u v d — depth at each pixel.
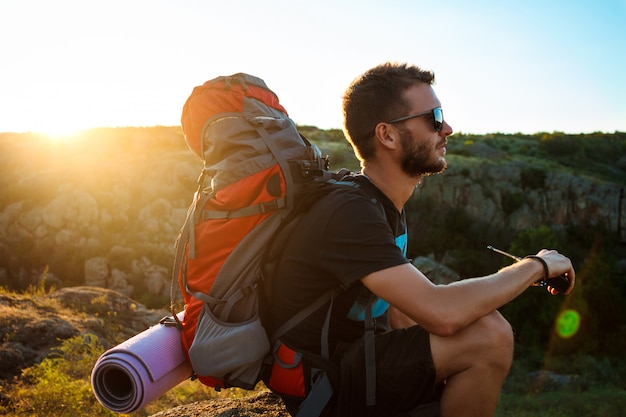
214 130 2.08
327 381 1.99
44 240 45.12
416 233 45.66
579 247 46.22
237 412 3.03
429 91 2.13
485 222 47.31
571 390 20.89
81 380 6.62
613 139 72.50
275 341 2.07
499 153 59.09
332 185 2.06
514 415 12.61
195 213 2.05
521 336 32.34
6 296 10.33
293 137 2.05
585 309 34.00
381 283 1.89
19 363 7.66
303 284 2.02
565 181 48.62
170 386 2.20
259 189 1.95
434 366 1.93
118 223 45.50
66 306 11.55
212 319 2.02
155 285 41.88
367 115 2.14
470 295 1.90
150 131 55.44
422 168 2.14
